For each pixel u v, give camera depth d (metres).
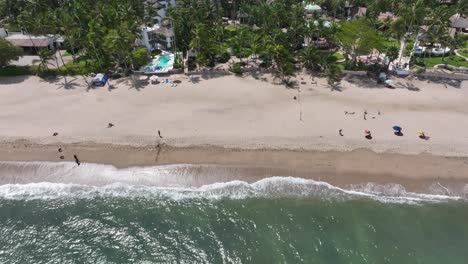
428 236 37.56
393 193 42.59
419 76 71.19
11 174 46.25
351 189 43.31
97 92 66.31
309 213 40.41
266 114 58.19
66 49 87.12
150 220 39.97
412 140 51.00
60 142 51.59
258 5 92.69
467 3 83.94
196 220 39.91
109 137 52.47
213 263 35.34
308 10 103.31
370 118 56.84
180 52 83.62
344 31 70.25
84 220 40.03
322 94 64.81
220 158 48.12
